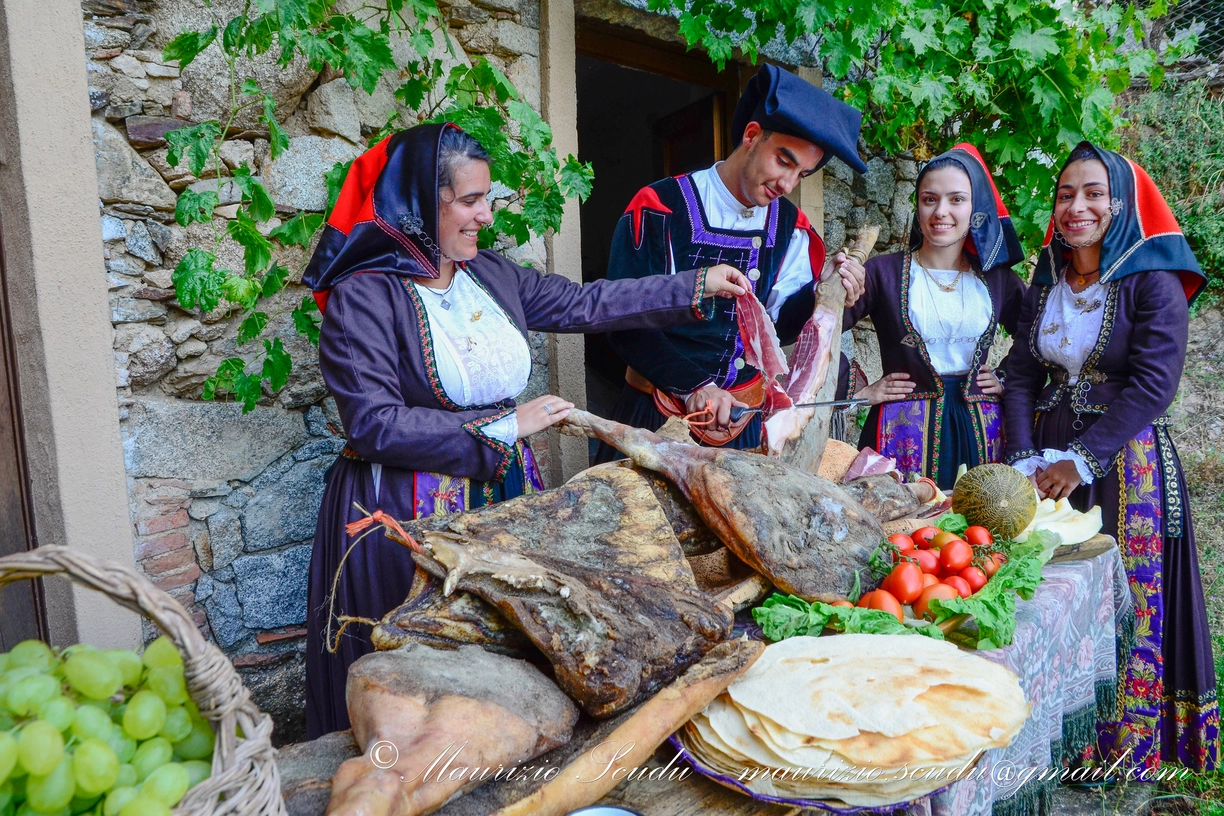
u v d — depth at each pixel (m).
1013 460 3.01
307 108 2.90
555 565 1.51
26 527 2.42
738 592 1.77
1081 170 2.90
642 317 2.57
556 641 1.32
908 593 1.77
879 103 4.03
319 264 2.16
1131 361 2.85
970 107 4.39
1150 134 7.02
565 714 1.27
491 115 2.99
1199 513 5.61
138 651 2.54
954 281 3.21
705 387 2.84
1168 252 2.82
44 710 0.86
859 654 1.46
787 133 2.67
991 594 1.76
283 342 2.87
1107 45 4.52
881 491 2.25
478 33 3.31
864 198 4.91
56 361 2.35
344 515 2.22
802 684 1.36
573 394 3.67
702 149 5.02
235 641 2.83
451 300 2.25
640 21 3.92
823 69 4.56
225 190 2.70
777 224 3.04
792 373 2.55
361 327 2.09
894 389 3.24
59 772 0.83
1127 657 2.79
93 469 2.43
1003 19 4.08
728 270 2.56
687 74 4.46
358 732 1.20
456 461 2.11
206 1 2.61
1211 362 6.79
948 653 1.48
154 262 2.59
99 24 2.43
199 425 2.70
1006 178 4.51
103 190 2.47
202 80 2.62
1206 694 2.91
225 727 0.89
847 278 2.72
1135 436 2.83
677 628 1.40
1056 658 1.92
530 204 3.13
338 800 1.01
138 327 2.58
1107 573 2.39
